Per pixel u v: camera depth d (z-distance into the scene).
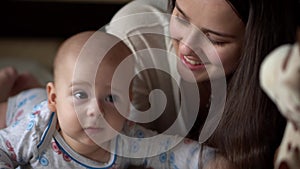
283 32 0.90
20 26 2.08
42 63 2.13
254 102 0.92
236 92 0.94
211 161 0.97
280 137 0.93
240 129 0.93
